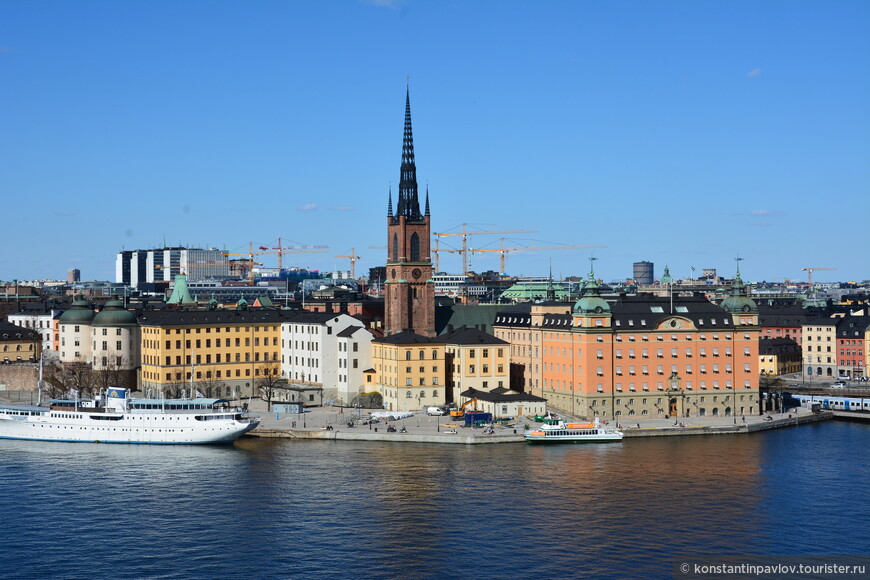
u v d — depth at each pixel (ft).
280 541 568.41
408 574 518.37
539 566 529.04
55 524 600.80
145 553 550.77
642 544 562.25
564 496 655.35
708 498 652.07
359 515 614.75
